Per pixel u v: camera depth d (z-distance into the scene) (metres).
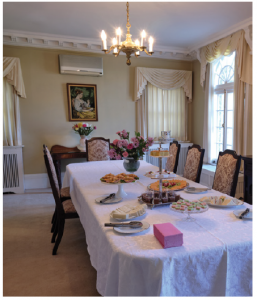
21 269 2.13
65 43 4.50
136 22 3.67
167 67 5.33
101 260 1.34
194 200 1.65
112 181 1.94
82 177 2.64
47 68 4.56
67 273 2.06
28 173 4.66
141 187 2.21
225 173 2.26
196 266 1.11
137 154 2.11
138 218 1.49
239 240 1.19
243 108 3.92
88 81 4.82
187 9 3.26
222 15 3.45
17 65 4.28
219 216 1.50
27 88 4.48
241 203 1.65
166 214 1.55
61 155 4.33
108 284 1.17
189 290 1.11
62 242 2.65
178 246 1.15
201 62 4.84
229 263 1.15
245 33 3.69
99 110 4.93
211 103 4.81
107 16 3.46
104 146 4.04
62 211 2.36
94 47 4.67
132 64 5.06
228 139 4.52
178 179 2.37
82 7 3.16
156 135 5.30
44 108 4.61
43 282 1.94
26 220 3.26
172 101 5.38
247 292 1.20
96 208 1.67
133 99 5.14
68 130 4.77
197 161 2.71
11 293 1.80
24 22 3.69
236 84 4.01
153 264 1.06
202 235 1.25
